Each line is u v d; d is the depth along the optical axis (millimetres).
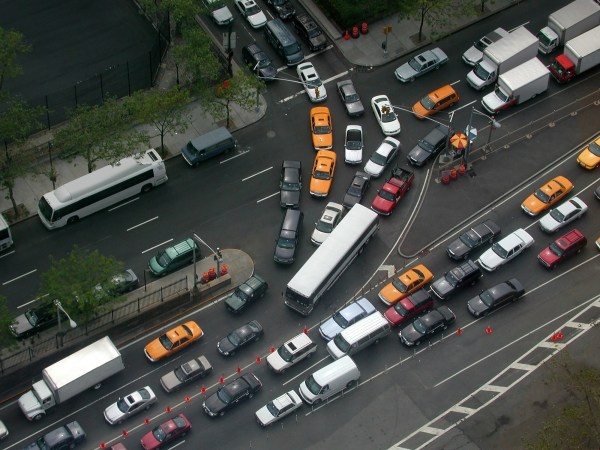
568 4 125688
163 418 93688
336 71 120812
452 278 102062
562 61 119188
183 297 100438
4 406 94062
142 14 123688
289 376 96688
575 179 112000
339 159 113125
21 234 104812
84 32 121750
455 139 113438
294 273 103875
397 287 101750
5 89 115562
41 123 109500
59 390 91375
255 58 118438
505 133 115625
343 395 95312
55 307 95000
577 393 95062
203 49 112375
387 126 114562
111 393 95000
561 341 99062
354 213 104000
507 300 101188
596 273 104188
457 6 123438
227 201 109000
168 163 111500
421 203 109875
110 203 106938
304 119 116500
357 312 99125
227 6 126250
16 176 103688
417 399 95188
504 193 110750
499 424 93438
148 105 105750
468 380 96500
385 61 121500
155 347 96875
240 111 116188
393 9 125438
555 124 116625
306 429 93062
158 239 105562
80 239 104938
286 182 108562
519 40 118625
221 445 91938
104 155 104438
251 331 98062
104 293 94375
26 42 120312
